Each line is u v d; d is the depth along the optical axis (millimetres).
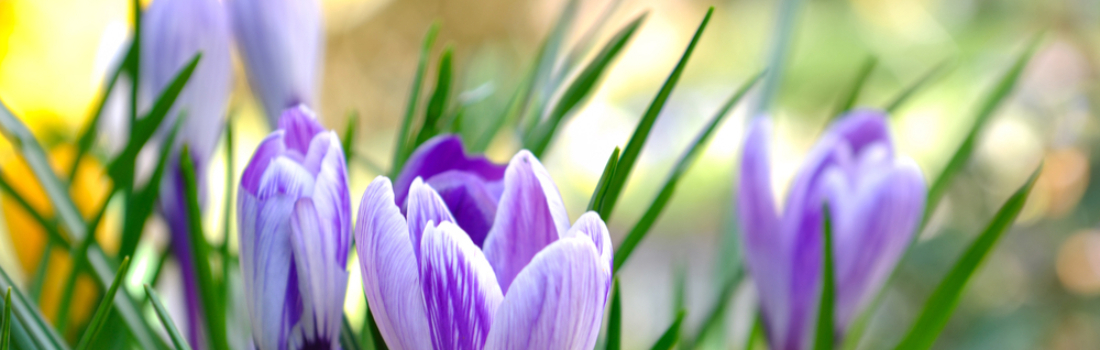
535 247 454
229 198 545
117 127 586
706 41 2764
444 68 521
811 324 536
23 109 796
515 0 2889
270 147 464
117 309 520
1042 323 1750
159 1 522
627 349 1300
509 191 453
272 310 460
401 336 442
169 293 586
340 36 3027
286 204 459
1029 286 1871
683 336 600
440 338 439
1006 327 1683
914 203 527
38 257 586
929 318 525
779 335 541
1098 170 1916
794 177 542
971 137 591
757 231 536
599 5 2174
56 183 540
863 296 535
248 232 461
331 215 457
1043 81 2008
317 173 462
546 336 432
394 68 3088
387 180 441
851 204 527
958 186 1850
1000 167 1890
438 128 546
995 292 1816
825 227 503
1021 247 1919
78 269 521
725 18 2785
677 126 2354
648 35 2748
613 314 492
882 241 529
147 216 519
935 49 2287
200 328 533
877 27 2465
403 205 465
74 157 545
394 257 436
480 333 438
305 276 457
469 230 466
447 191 466
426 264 438
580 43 582
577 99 533
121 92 583
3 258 609
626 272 1991
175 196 529
